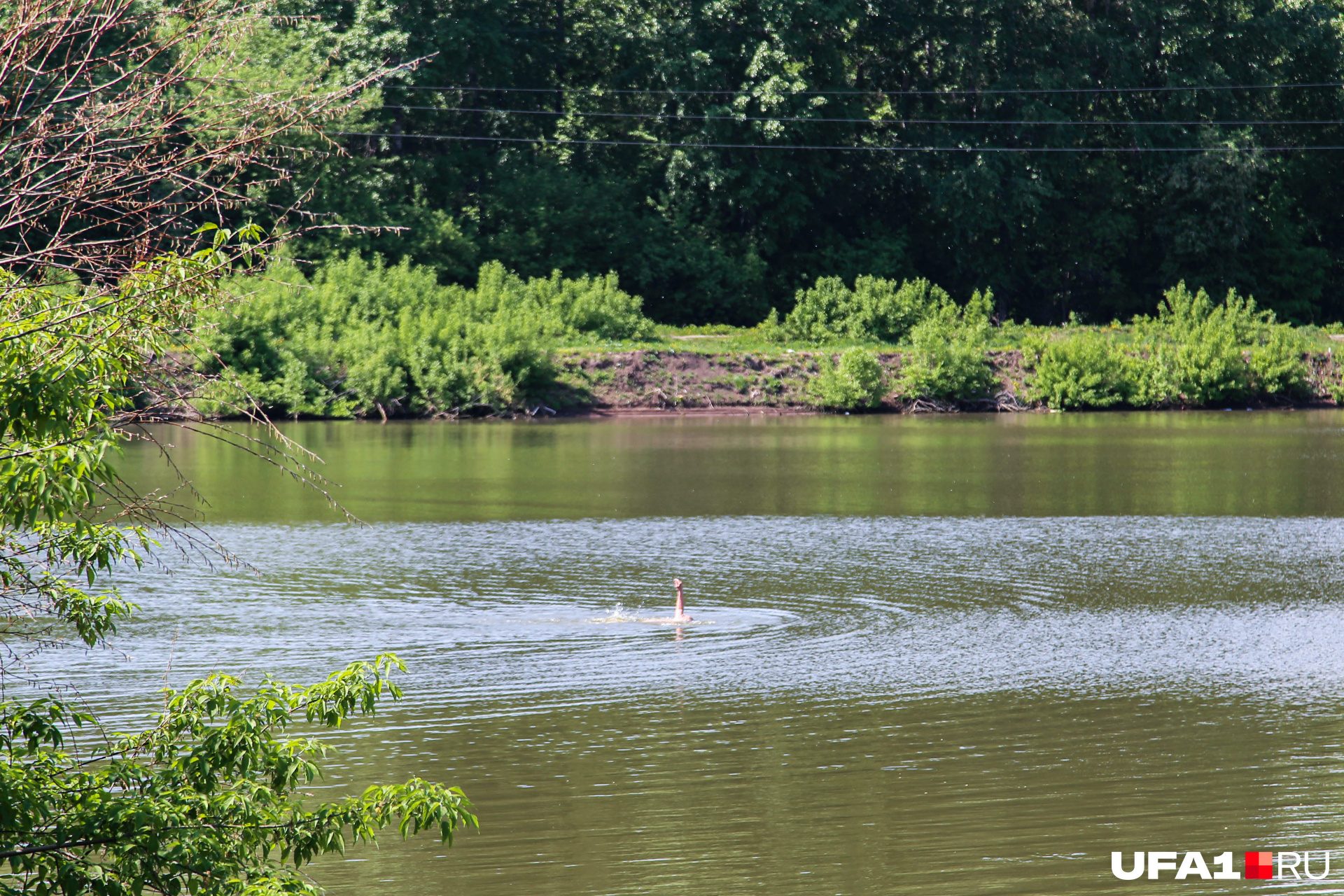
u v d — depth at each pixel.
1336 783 31.77
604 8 177.12
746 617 49.47
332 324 142.00
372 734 35.66
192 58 16.55
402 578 55.88
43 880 17.20
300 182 138.25
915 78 182.62
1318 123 187.50
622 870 27.12
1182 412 149.12
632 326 157.00
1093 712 37.59
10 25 15.75
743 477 90.31
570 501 78.50
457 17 162.75
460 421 136.25
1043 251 186.88
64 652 42.66
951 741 35.12
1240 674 41.59
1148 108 182.75
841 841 28.44
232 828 18.12
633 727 36.31
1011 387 152.75
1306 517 72.75
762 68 164.75
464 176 173.50
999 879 26.55
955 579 56.38
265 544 63.97
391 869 27.27
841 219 187.38
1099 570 58.19
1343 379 158.12
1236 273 180.75
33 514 16.89
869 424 134.00
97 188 16.11
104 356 16.56
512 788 31.75
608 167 181.88
